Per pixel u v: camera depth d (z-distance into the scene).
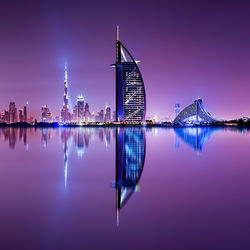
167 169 16.48
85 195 10.75
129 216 8.44
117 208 9.16
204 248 6.41
